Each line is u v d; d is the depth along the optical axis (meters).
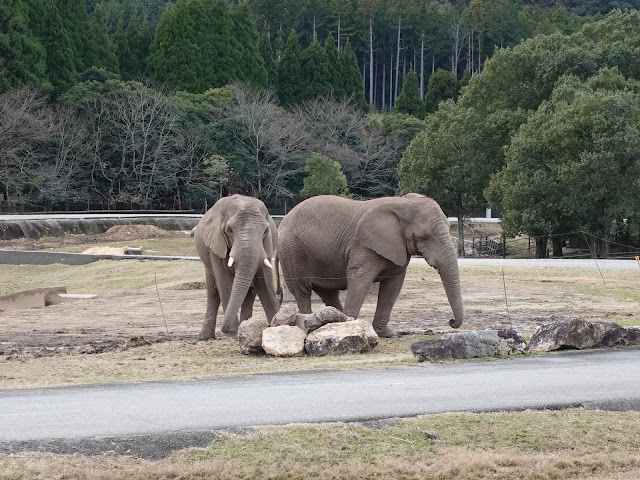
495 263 40.28
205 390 13.29
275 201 87.88
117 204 80.75
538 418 11.92
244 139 85.06
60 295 31.80
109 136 79.38
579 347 17.14
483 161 61.38
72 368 15.85
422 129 92.69
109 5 132.00
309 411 11.90
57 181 74.19
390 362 15.71
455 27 150.75
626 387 13.52
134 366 16.02
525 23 156.12
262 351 17.14
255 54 100.38
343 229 19.31
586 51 61.09
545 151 52.19
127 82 83.88
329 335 16.94
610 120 49.59
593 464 10.74
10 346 19.73
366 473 10.20
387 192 91.00
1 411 11.88
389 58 150.75
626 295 29.97
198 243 20.19
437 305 27.75
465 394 12.96
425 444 11.02
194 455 10.39
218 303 20.45
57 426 11.10
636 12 71.81
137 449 10.50
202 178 82.06
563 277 35.16
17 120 70.50
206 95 88.44
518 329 21.67
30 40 78.50
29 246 54.62
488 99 63.62
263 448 10.60
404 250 18.97
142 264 42.56
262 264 19.20
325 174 79.56
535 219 50.47
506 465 10.62
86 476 9.70
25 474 9.62
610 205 50.31
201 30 96.75
